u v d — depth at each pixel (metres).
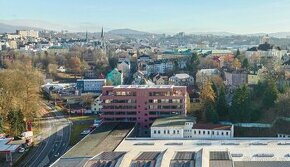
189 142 140.00
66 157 124.94
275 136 171.00
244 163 116.44
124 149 133.12
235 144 135.62
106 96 189.88
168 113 188.62
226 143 137.12
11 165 148.75
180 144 137.25
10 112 188.00
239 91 188.12
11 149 153.00
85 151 132.25
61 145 173.25
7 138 173.00
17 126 184.62
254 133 174.75
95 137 154.88
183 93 189.75
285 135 168.00
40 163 150.25
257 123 180.50
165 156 113.69
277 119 179.12
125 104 189.62
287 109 180.88
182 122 168.25
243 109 183.75
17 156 159.25
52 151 164.75
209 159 112.00
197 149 129.62
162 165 107.00
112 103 190.12
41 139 183.50
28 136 184.75
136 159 115.00
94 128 188.50
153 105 188.50
